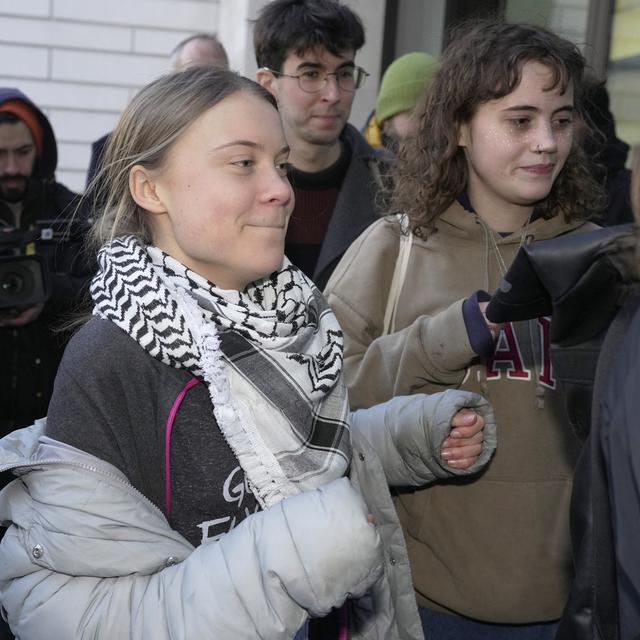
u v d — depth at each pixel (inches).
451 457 63.0
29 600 47.2
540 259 51.3
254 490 50.6
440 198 76.5
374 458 61.3
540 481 71.4
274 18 110.7
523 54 70.7
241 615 44.7
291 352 52.7
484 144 72.8
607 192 114.4
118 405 49.2
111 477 47.9
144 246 53.2
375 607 60.6
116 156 54.4
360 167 112.8
